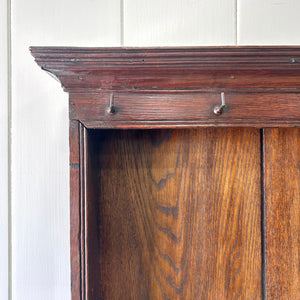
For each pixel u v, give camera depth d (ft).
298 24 2.15
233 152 1.90
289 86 1.53
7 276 2.10
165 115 1.54
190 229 1.92
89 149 1.59
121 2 2.14
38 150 2.12
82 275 1.51
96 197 1.81
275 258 1.85
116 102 1.53
